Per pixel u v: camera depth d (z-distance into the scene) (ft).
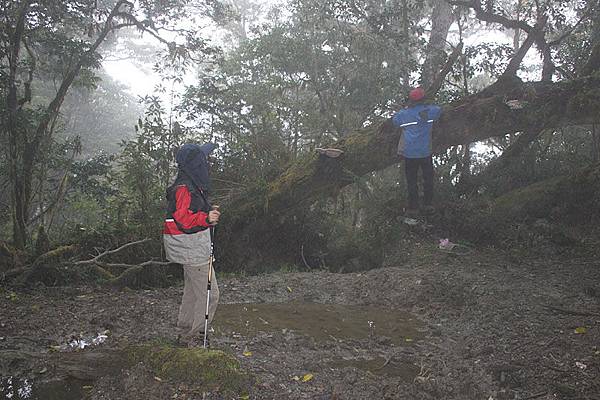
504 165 34.86
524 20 39.22
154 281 26.73
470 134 30.48
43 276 23.59
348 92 45.85
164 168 33.32
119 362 14.10
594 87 29.12
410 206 31.09
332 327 19.27
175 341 15.52
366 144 31.24
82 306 19.75
